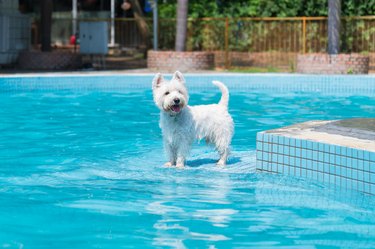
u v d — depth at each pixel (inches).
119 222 201.2
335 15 695.7
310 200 227.9
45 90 593.0
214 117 275.1
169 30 845.2
